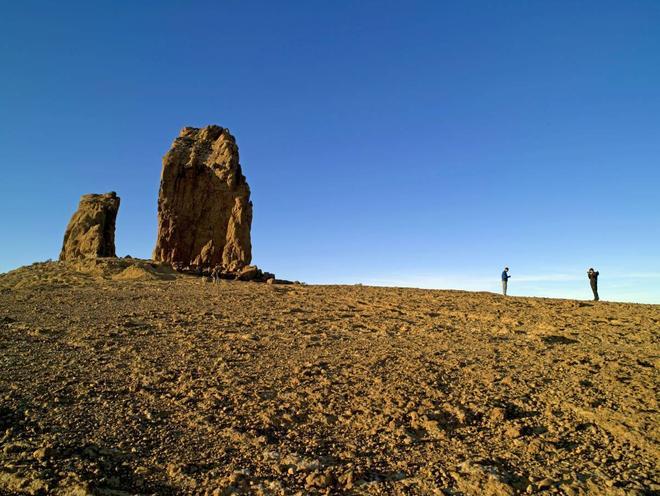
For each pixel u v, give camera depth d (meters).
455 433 7.89
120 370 10.57
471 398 9.26
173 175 46.12
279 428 7.98
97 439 7.25
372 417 8.41
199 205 46.22
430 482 6.34
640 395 9.14
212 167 47.38
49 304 19.52
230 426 7.93
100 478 6.16
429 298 23.36
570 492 6.05
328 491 6.08
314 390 9.70
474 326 16.39
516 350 12.78
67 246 41.47
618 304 20.73
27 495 5.65
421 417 8.29
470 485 6.23
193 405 8.77
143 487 6.07
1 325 14.67
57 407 8.32
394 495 6.05
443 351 12.80
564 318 17.30
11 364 10.62
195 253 45.41
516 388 9.80
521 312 18.77
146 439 7.37
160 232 45.41
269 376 10.55
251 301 21.89
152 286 27.84
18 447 6.80
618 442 7.43
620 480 6.31
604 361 11.49
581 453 7.13
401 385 9.93
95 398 8.84
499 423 8.22
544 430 7.94
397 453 7.20
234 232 45.38
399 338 14.49
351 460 6.96
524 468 6.72
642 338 13.84
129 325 15.41
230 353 12.34
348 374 10.72
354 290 27.22
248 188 47.50
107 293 23.84
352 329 15.84
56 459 6.57
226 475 6.43
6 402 8.35
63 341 13.01
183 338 13.84
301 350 12.91
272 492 6.03
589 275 23.75
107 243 42.53
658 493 6.03
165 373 10.44
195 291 25.67
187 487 6.11
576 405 8.77
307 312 19.14
